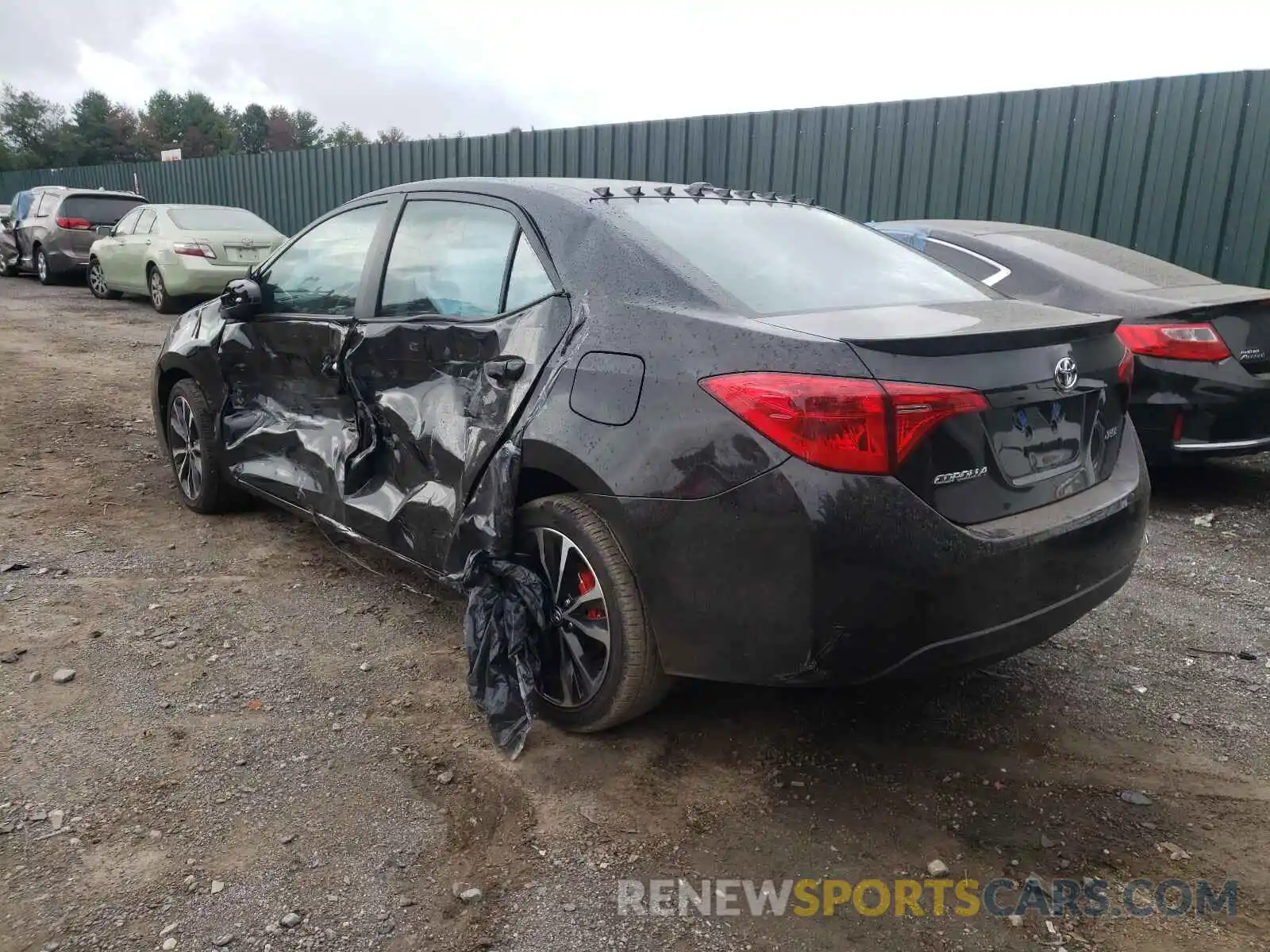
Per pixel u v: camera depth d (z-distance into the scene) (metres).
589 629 2.98
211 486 4.96
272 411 4.48
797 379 2.46
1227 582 4.49
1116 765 3.01
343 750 3.00
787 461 2.45
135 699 3.25
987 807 2.79
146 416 7.43
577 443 2.84
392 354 3.64
